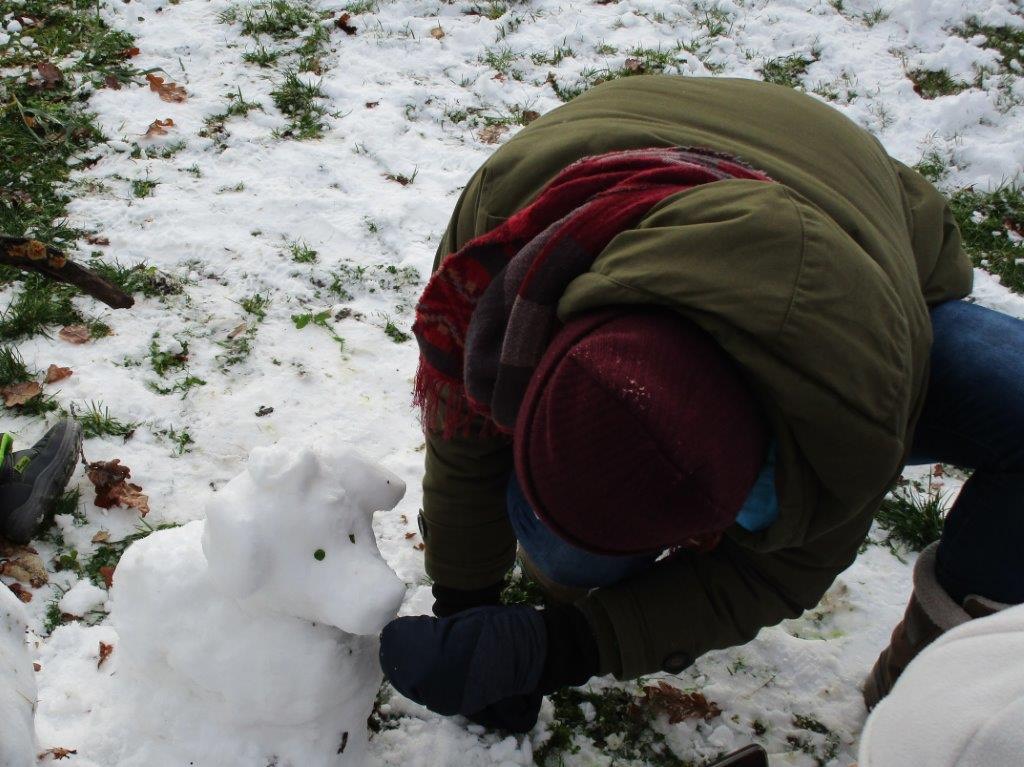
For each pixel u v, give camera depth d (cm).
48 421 237
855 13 461
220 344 265
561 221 108
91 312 266
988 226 346
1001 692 91
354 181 326
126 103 347
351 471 137
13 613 137
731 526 125
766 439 105
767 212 100
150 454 234
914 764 96
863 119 394
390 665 138
